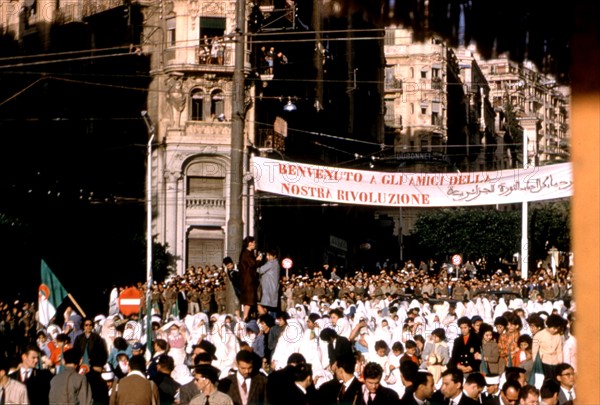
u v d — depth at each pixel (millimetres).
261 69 67125
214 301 45562
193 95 66500
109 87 68000
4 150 62594
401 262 92625
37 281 55812
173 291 44281
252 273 23656
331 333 21531
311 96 78875
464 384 16500
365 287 51531
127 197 66750
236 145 28281
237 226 27984
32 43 70938
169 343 23031
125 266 61375
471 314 38375
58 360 23609
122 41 67625
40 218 57844
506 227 95250
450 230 95750
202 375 15617
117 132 67438
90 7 69125
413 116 127312
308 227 78188
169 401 18812
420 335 26141
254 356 16312
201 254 66250
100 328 28391
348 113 91625
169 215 65688
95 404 20406
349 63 89875
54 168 63500
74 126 66688
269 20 69625
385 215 103000
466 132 144125
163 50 67250
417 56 127188
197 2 66000
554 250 97188
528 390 15734
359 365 22094
